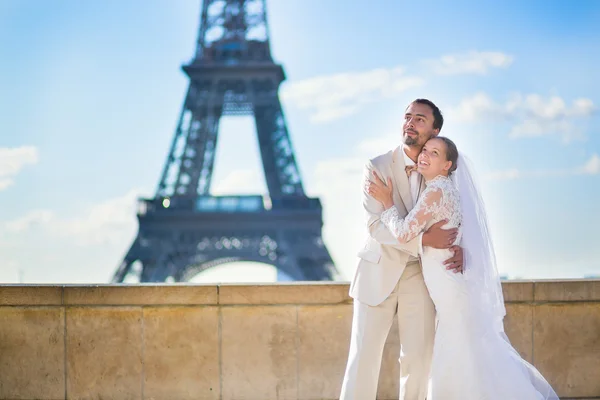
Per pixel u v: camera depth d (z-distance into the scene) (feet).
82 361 23.32
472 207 17.97
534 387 18.16
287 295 23.25
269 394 23.15
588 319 23.49
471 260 17.56
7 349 23.47
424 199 16.94
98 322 23.31
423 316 17.66
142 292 23.27
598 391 23.50
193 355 23.18
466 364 17.21
